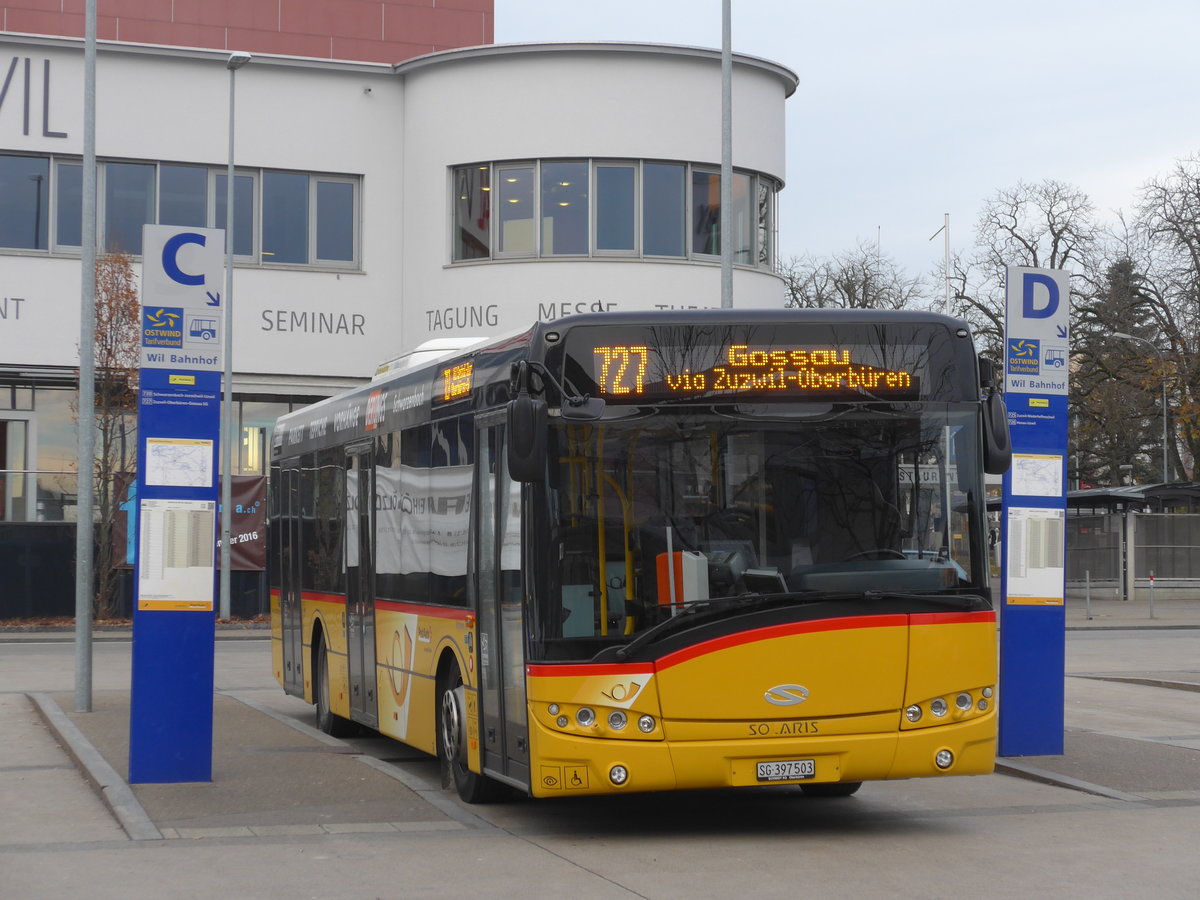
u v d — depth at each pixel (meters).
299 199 34.97
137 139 33.88
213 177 34.50
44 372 33.25
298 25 39.94
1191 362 51.50
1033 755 12.98
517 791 10.87
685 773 8.91
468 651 10.61
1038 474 12.95
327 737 15.18
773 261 35.06
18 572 33.97
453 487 11.10
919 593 9.24
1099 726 15.68
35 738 14.98
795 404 9.29
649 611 9.00
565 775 8.92
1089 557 47.19
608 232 33.00
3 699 18.80
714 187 33.62
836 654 9.07
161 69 34.06
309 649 16.00
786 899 7.69
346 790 11.39
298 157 34.78
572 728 8.93
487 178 33.47
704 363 9.23
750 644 8.98
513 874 8.39
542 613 9.01
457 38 40.81
